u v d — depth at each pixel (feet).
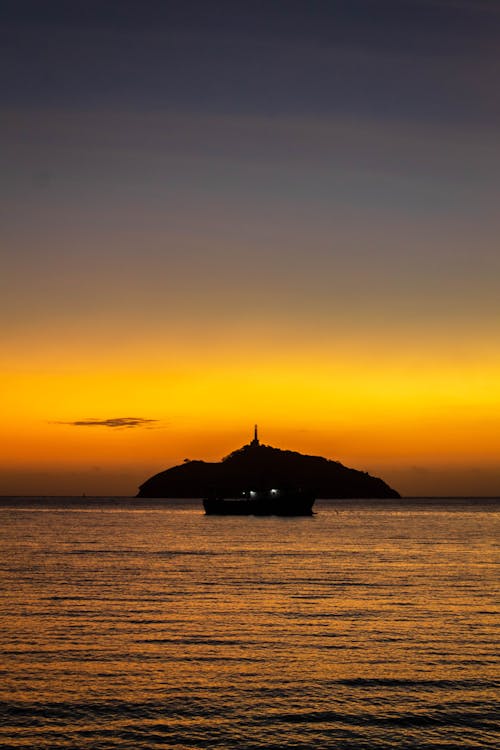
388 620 344.08
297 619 345.92
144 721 204.44
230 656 271.90
